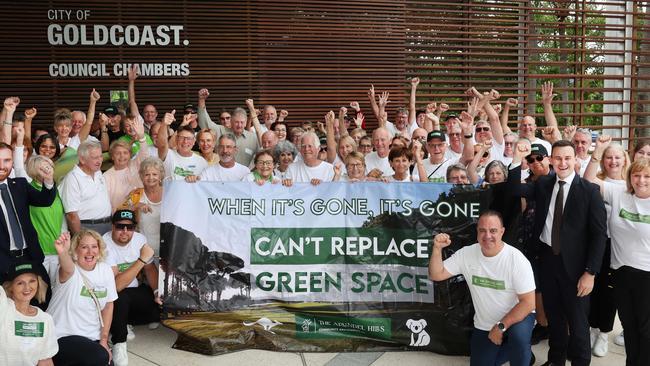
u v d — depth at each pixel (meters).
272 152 6.04
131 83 8.37
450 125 7.06
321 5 10.86
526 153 4.77
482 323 4.19
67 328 4.12
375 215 4.99
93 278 4.20
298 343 4.92
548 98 7.24
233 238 4.98
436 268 4.26
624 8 12.66
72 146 6.91
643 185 4.16
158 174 5.18
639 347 4.31
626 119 13.02
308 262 5.00
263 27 10.71
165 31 10.37
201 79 10.59
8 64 10.02
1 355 3.66
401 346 4.92
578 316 4.34
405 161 5.55
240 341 4.90
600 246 4.22
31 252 4.54
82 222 5.08
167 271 4.90
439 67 11.34
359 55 11.06
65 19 10.05
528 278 3.94
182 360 4.70
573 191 4.32
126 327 4.64
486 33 11.53
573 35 12.33
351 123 11.12
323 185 5.02
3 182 4.46
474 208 4.90
